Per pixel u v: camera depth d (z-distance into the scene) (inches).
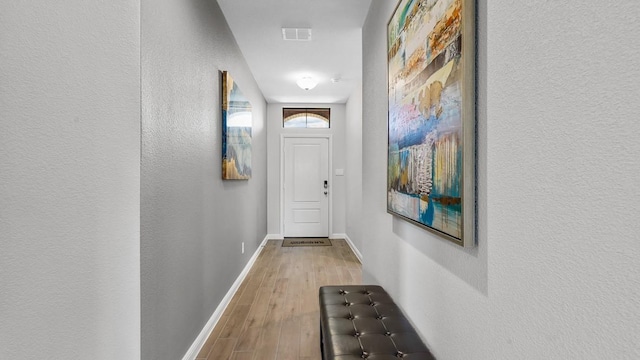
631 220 22.9
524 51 33.2
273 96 223.6
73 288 58.0
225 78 110.7
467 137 41.9
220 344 90.9
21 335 57.6
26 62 57.3
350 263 176.9
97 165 58.2
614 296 24.1
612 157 24.1
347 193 232.5
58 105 57.9
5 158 56.7
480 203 41.2
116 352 57.9
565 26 28.1
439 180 49.4
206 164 94.9
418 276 62.4
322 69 167.3
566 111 28.1
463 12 41.6
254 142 182.2
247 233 160.4
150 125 61.9
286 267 168.9
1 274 56.8
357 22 117.6
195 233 85.8
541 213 31.0
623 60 23.3
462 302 45.7
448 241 49.9
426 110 54.2
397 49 70.2
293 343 91.6
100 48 58.2
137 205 58.2
